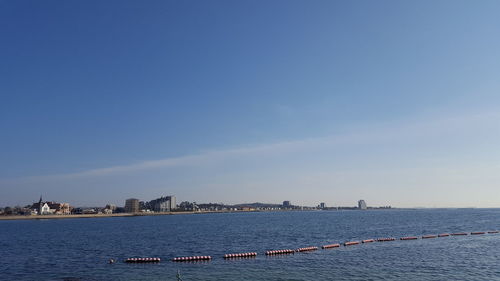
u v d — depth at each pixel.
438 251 95.31
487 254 89.44
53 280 66.56
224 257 88.56
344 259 83.38
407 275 65.69
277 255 91.25
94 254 99.00
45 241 140.12
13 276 70.94
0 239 152.38
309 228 194.12
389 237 137.38
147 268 76.12
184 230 193.62
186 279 65.06
